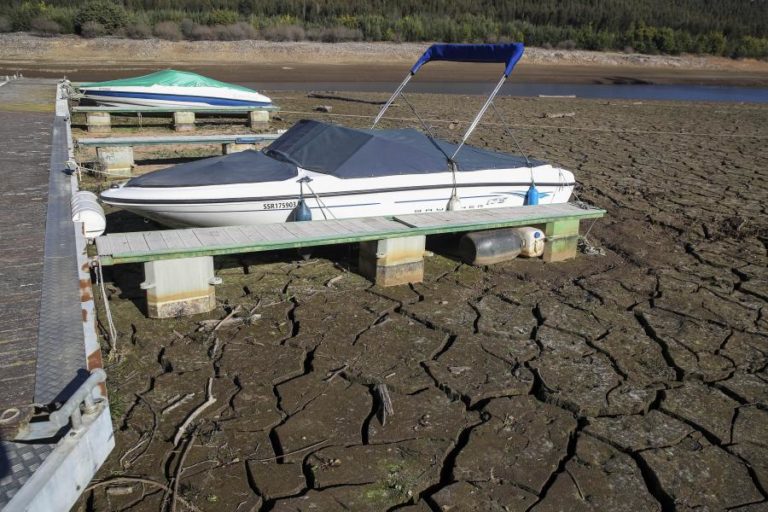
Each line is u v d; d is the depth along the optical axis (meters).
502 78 6.99
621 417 3.88
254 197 5.93
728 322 5.30
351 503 3.07
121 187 5.98
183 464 3.28
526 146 13.38
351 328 4.84
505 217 6.19
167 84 14.55
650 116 20.05
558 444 3.61
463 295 5.56
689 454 3.56
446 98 21.86
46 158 8.24
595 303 5.56
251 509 3.00
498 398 4.02
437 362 4.40
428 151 6.87
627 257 6.87
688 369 4.47
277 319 4.94
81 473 2.81
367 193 6.31
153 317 4.79
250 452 3.41
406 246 5.64
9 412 2.88
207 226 6.06
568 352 4.65
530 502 3.14
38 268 4.50
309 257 6.23
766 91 35.69
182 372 4.13
